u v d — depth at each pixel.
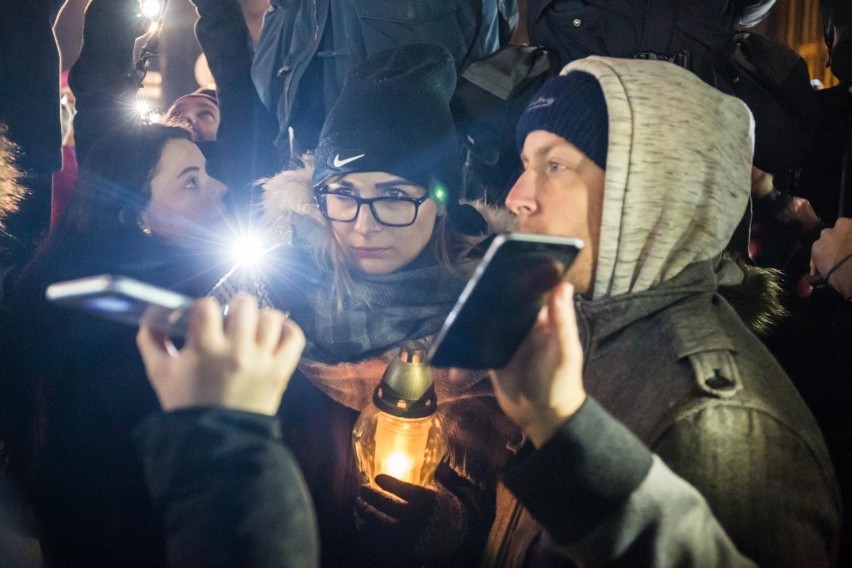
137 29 2.82
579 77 1.51
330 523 2.03
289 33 2.81
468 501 1.90
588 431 1.18
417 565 1.80
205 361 1.11
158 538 2.04
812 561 1.30
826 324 2.27
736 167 1.53
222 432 1.09
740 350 1.42
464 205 2.14
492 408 1.98
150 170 2.56
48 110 2.88
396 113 1.97
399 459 1.78
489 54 2.63
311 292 2.13
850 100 2.67
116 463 2.05
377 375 2.06
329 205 2.01
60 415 2.08
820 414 2.13
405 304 2.05
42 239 2.76
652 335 1.47
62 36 3.80
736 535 1.29
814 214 2.97
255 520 1.07
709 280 1.52
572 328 1.19
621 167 1.43
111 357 2.10
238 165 2.96
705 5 2.57
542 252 1.15
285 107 2.78
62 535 2.03
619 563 1.19
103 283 0.99
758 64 2.59
